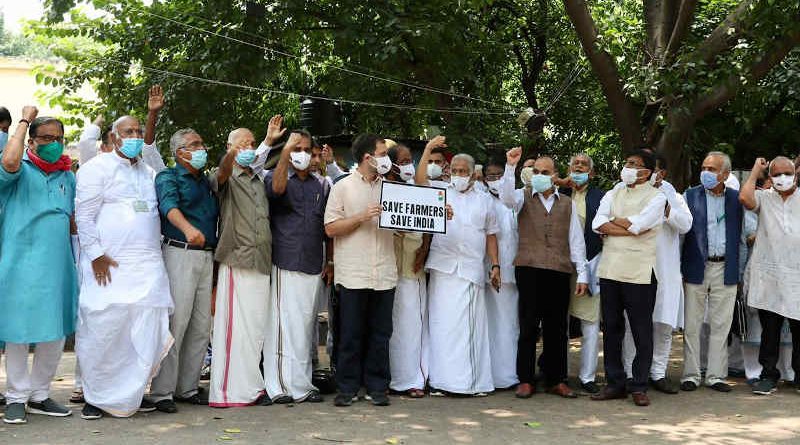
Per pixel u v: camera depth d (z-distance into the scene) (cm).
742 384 780
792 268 724
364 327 673
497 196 745
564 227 705
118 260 595
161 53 1367
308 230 666
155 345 599
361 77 1312
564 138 1681
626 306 683
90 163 596
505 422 608
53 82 1381
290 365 662
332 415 618
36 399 602
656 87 1020
